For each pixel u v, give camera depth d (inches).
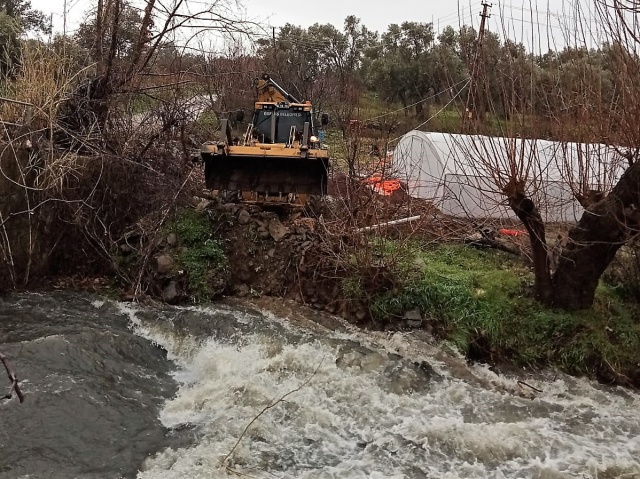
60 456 176.1
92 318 283.9
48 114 322.0
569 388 249.6
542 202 350.0
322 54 1045.8
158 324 283.0
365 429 210.7
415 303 282.7
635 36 229.6
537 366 262.4
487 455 198.5
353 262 299.7
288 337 270.1
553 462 196.2
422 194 448.5
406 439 205.2
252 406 217.5
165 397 224.5
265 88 435.2
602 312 278.1
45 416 189.9
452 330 272.2
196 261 324.2
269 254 331.3
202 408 217.0
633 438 214.7
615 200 249.4
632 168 241.4
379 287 293.0
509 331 270.1
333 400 225.3
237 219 344.5
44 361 221.8
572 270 273.4
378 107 822.5
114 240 340.2
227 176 359.6
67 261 334.6
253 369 243.3
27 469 167.8
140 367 242.4
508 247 354.9
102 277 335.0
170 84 411.2
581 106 265.1
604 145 273.7
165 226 337.7
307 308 307.4
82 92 372.5
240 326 281.3
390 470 188.1
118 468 176.9
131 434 194.1
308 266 314.2
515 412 228.4
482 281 297.1
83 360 229.9
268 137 404.5
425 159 449.4
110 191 338.3
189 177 354.6
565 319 269.0
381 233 303.7
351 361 251.3
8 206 297.6
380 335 280.1
